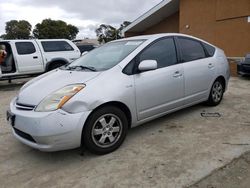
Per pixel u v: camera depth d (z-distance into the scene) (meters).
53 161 3.46
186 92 4.61
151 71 4.01
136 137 4.06
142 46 4.09
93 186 2.87
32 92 3.51
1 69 9.12
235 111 5.16
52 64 10.12
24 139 3.39
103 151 3.52
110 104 3.53
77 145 3.29
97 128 3.44
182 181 2.86
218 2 14.04
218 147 3.60
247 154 3.37
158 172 3.06
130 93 3.69
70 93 3.24
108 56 4.21
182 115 4.99
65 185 2.92
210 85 5.18
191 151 3.52
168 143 3.80
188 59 4.71
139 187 2.80
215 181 2.83
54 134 3.12
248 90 7.22
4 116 5.54
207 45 5.31
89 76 3.59
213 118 4.79
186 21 16.09
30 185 2.95
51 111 3.14
